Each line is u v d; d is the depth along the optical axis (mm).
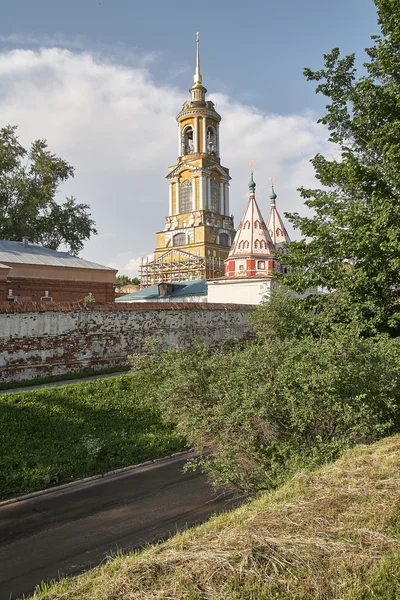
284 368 7617
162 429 14141
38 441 12141
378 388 8031
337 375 7359
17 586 6461
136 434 13594
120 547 7586
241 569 3740
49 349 17078
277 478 6941
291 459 7059
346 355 8086
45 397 13914
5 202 39531
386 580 3742
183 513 8945
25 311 16484
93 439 12508
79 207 42906
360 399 7488
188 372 8945
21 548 7656
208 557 3941
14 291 28656
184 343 21922
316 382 7340
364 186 14797
